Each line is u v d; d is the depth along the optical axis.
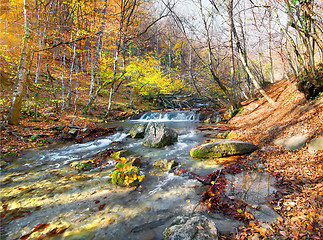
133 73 23.67
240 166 4.83
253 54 16.94
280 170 4.19
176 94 28.39
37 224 2.83
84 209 3.24
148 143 8.02
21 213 3.15
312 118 6.36
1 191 3.99
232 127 11.02
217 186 3.76
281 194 3.17
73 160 6.36
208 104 24.52
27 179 4.66
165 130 8.23
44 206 3.37
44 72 19.98
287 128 6.85
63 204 3.43
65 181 4.51
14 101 9.17
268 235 2.21
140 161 5.92
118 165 4.98
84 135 10.20
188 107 25.14
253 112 12.51
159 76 24.02
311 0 5.86
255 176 4.12
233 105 14.77
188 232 2.24
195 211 3.00
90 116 16.56
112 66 23.34
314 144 4.84
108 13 14.86
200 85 20.98
